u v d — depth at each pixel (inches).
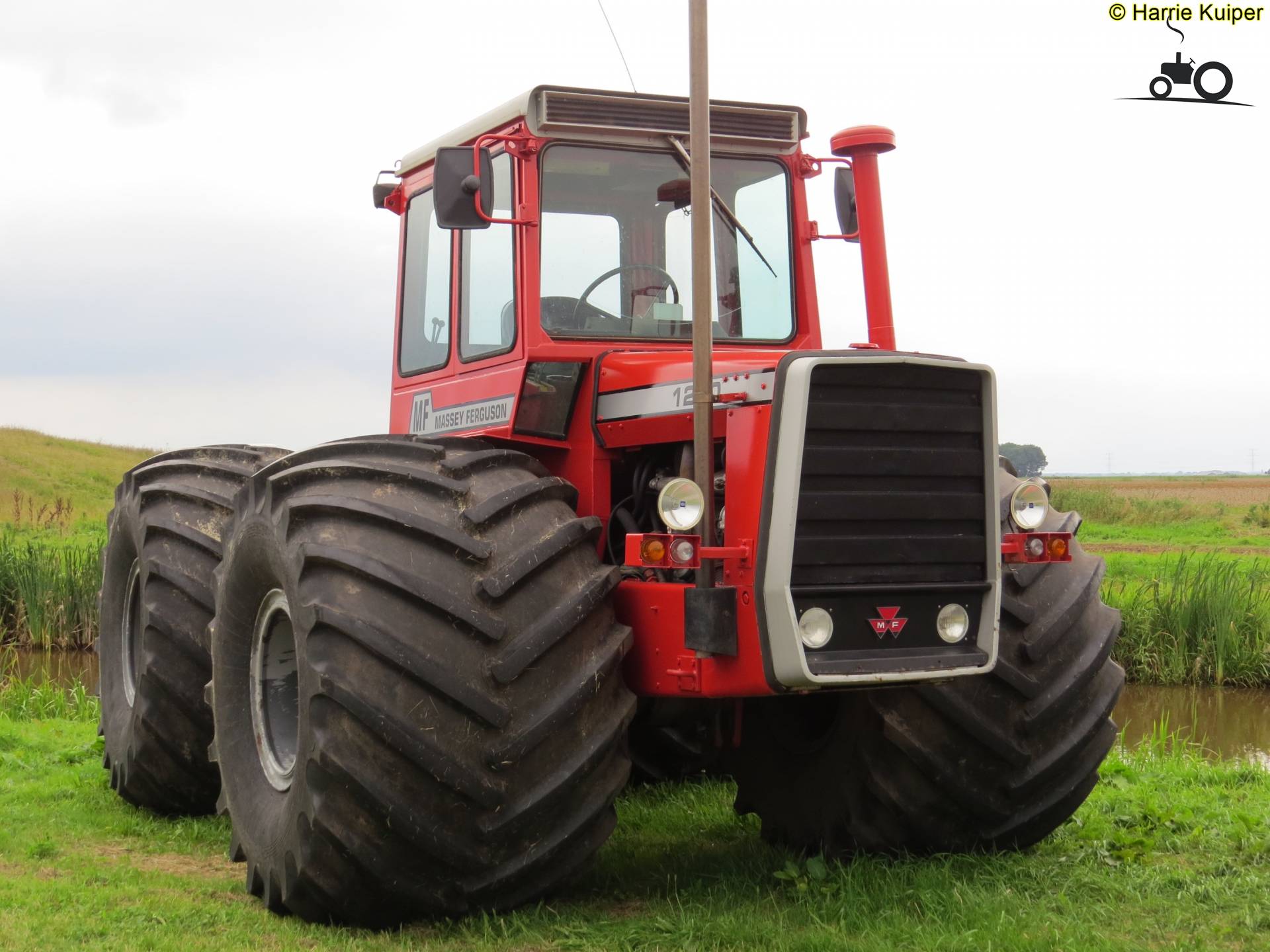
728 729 185.3
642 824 214.7
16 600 536.4
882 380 154.9
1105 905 163.2
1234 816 200.2
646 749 240.4
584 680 150.6
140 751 219.8
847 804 177.3
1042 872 173.9
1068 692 173.0
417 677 145.2
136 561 246.8
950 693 169.0
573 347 183.3
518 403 182.5
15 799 239.5
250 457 232.2
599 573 157.5
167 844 210.1
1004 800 174.2
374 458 166.2
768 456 149.6
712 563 153.9
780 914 159.0
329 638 151.5
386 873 148.9
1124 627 453.1
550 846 151.1
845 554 152.9
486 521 151.9
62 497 1449.3
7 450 1670.8
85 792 245.4
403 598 149.3
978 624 162.2
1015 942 146.6
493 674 145.6
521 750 146.1
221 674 188.5
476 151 174.7
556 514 158.4
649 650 160.9
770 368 156.8
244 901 172.6
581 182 187.5
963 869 174.4
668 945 148.7
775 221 201.3
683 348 191.8
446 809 146.6
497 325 190.4
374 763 147.0
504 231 189.2
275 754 178.4
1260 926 155.5
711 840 203.6
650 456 178.9
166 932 156.8
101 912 165.0
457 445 168.4
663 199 192.5
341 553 153.5
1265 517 1270.9
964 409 161.0
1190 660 442.6
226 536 189.5
